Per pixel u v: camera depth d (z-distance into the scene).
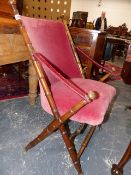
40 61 0.96
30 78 1.64
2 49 1.07
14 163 1.09
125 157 1.02
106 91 1.15
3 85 2.19
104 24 5.11
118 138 1.46
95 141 1.38
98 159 1.21
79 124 1.55
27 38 0.99
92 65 2.03
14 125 1.44
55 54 1.22
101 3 8.03
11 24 1.09
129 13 7.76
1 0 1.23
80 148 1.21
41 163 1.12
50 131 1.03
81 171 1.04
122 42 4.19
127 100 2.25
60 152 1.23
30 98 1.73
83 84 1.20
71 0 7.76
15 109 1.67
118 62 4.82
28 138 1.32
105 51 3.07
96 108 0.94
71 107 0.91
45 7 7.24
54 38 1.23
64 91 1.06
